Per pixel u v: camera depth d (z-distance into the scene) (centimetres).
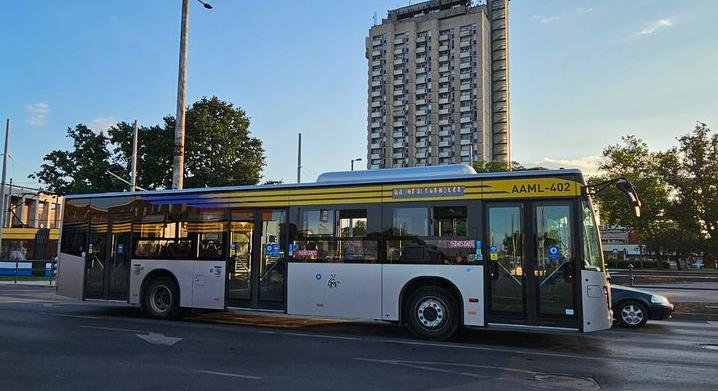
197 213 1271
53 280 2898
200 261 1251
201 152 4025
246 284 1192
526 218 982
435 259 1030
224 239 1230
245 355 857
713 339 1111
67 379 682
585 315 925
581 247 941
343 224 1115
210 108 4194
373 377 714
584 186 959
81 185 3838
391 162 13338
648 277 3052
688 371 780
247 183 4153
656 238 5888
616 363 834
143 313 1420
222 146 4106
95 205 1414
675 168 5100
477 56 12688
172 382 673
